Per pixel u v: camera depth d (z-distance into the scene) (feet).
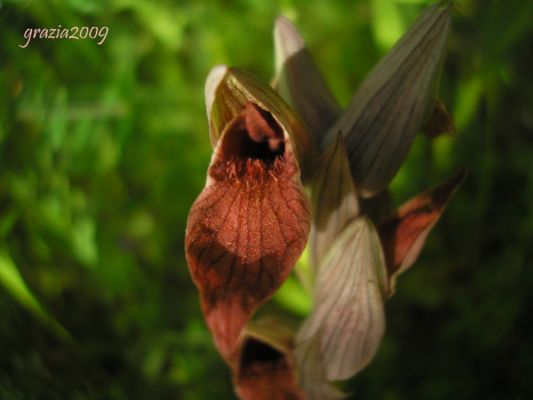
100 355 0.85
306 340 0.67
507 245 0.89
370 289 0.65
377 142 0.65
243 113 0.61
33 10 0.86
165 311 0.88
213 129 0.62
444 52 0.64
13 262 0.75
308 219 0.61
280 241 0.61
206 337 0.85
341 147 0.63
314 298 0.67
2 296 0.77
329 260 0.65
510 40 0.85
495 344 0.83
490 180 0.90
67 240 0.85
